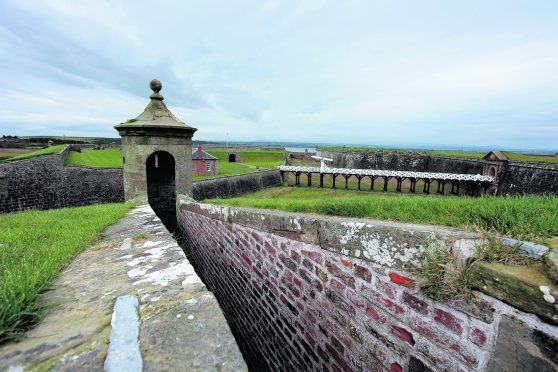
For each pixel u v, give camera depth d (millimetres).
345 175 44031
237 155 68875
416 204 3352
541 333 1333
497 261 1614
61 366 1251
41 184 21281
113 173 25438
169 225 10391
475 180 33656
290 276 3541
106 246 3072
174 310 1701
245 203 6230
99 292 1970
